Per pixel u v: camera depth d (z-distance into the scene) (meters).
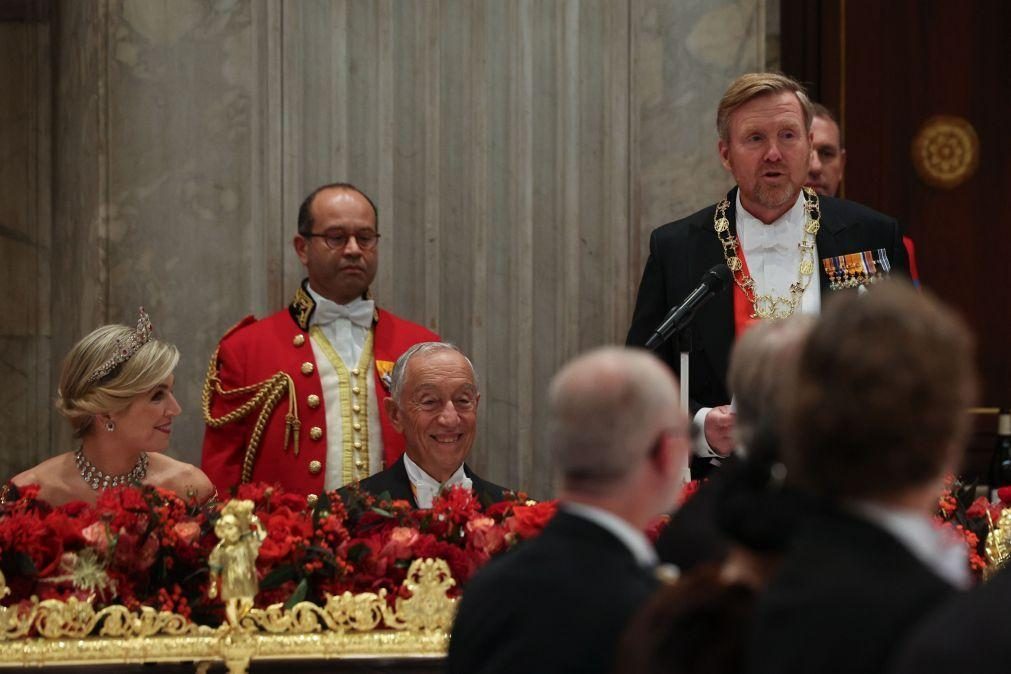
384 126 23.64
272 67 23.34
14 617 12.84
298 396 20.52
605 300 24.11
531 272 24.03
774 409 7.18
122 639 12.93
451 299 24.03
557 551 8.24
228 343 20.94
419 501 17.05
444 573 13.38
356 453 20.45
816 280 17.92
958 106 24.83
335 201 20.95
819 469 6.37
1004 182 24.91
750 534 6.82
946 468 6.38
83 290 23.92
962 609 5.91
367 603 13.26
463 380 17.08
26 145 25.34
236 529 12.98
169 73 23.59
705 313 17.98
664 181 24.33
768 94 17.58
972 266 24.91
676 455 8.24
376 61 23.69
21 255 25.28
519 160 24.02
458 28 24.03
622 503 8.25
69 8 24.95
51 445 25.25
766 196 17.69
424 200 23.83
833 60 24.69
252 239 23.52
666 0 24.34
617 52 24.08
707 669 6.54
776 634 6.16
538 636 7.99
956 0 24.83
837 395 6.26
